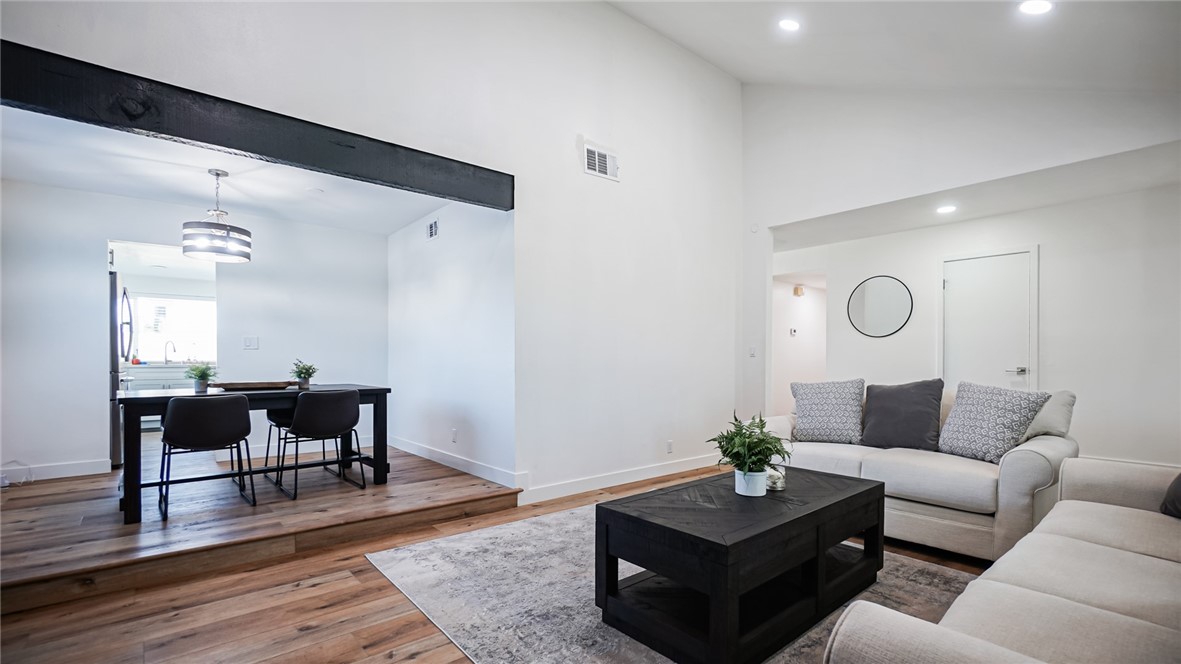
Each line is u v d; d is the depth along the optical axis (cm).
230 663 199
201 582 269
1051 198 464
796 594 225
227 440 353
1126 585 152
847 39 389
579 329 442
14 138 338
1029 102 395
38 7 240
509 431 407
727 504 230
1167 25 266
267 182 429
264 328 546
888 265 601
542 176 421
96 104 251
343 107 326
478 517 374
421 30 361
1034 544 185
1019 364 510
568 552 307
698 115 543
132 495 321
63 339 449
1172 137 337
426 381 534
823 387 403
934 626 89
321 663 200
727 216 570
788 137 549
